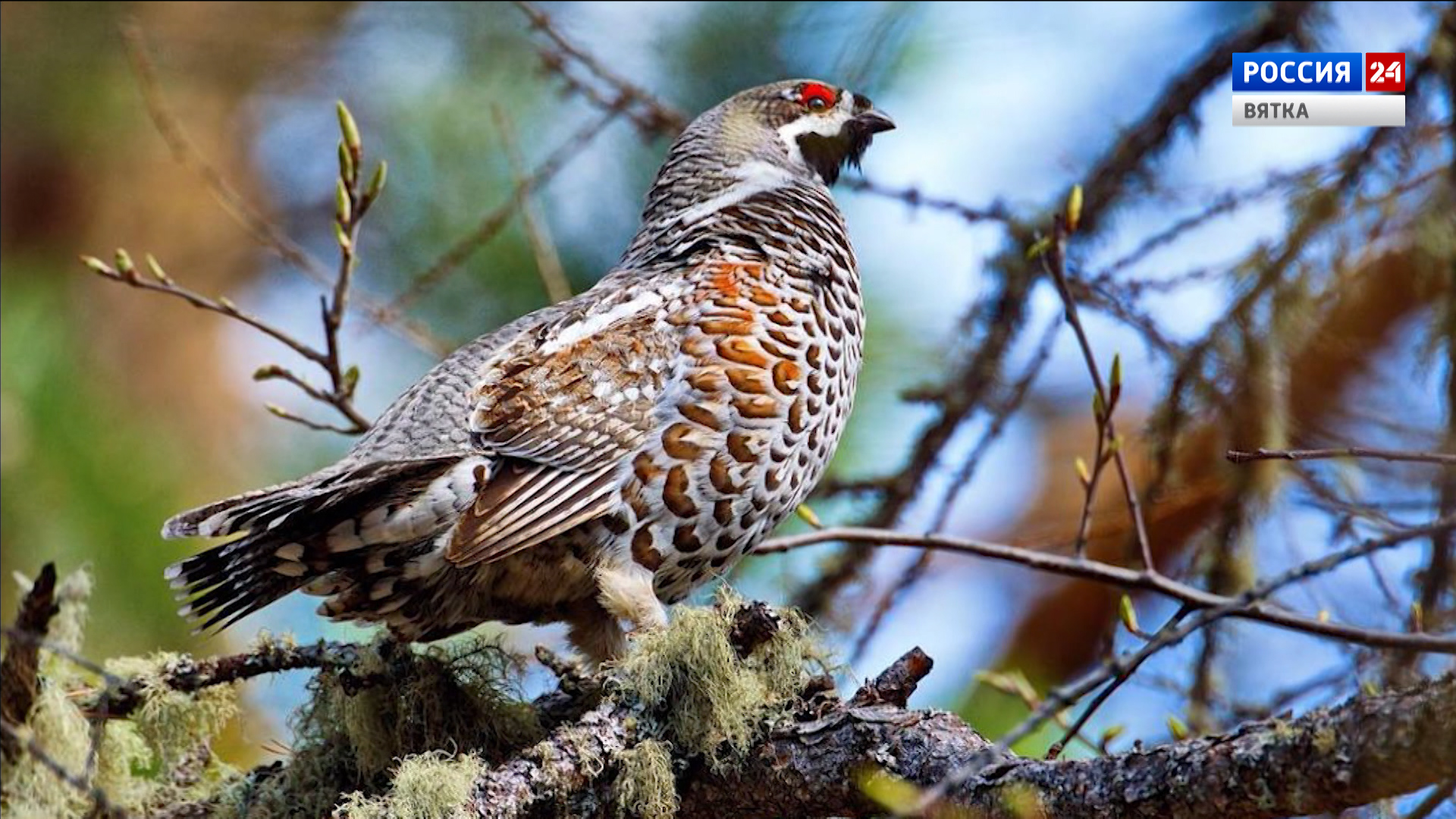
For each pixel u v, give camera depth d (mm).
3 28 13305
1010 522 13516
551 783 6938
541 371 8273
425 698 7680
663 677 7109
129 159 13469
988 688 11828
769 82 12484
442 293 12414
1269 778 5480
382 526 7871
